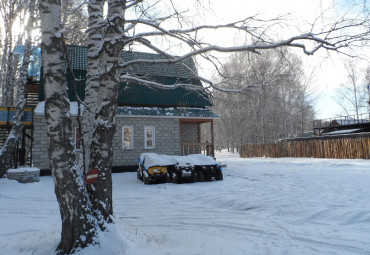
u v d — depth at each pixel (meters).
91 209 4.77
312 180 13.30
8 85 18.41
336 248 4.77
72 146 4.58
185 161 14.07
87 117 5.32
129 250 4.57
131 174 18.00
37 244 4.99
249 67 7.59
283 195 9.96
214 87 7.32
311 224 6.49
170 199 10.52
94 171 4.81
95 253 4.38
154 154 15.04
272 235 5.70
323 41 5.32
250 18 6.44
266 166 21.41
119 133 19.33
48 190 12.66
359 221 6.50
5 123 17.14
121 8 5.17
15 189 12.47
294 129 54.41
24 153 19.23
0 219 7.48
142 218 7.53
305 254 4.52
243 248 4.89
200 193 11.23
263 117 37.00
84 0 10.67
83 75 19.08
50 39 4.46
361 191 9.99
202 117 20.50
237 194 10.60
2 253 4.71
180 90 21.52
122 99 19.61
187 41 6.84
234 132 43.84
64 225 4.46
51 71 4.43
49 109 4.40
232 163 24.91
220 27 6.62
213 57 7.26
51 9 4.52
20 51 18.23
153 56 18.45
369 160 21.81
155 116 19.56
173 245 5.06
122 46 5.16
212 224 6.74
